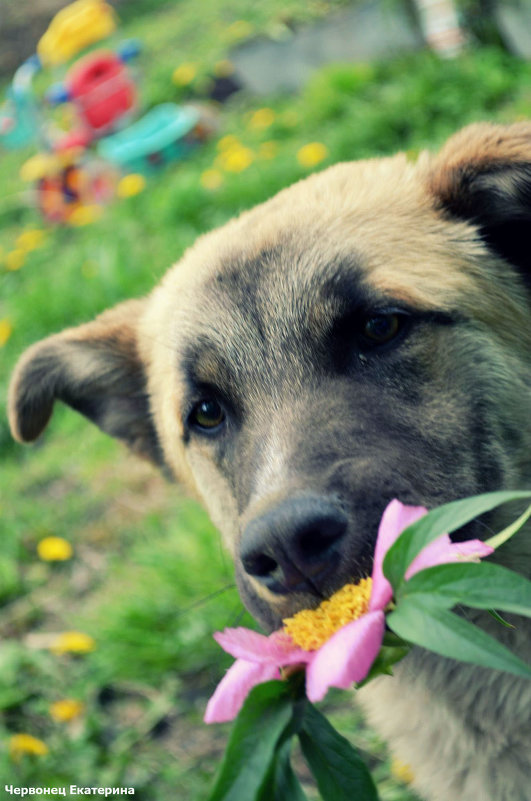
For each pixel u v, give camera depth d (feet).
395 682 3.49
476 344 3.31
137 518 5.04
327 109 7.45
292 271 3.38
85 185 8.89
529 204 3.41
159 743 4.12
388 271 3.32
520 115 5.71
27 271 8.00
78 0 18.79
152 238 6.96
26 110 9.66
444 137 6.04
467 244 3.44
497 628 3.32
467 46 7.04
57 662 4.46
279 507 3.07
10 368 6.37
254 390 3.36
